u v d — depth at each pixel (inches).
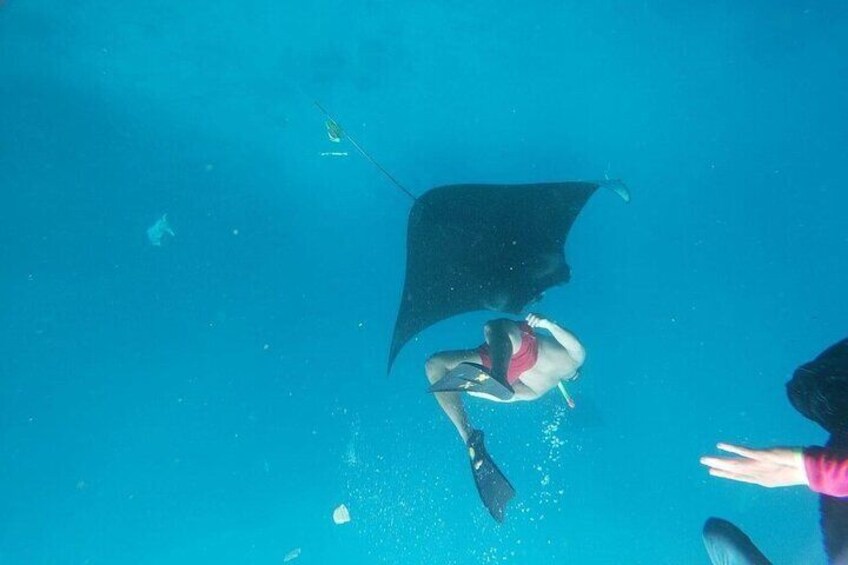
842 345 83.4
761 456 72.3
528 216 212.2
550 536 245.6
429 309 205.3
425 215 215.6
